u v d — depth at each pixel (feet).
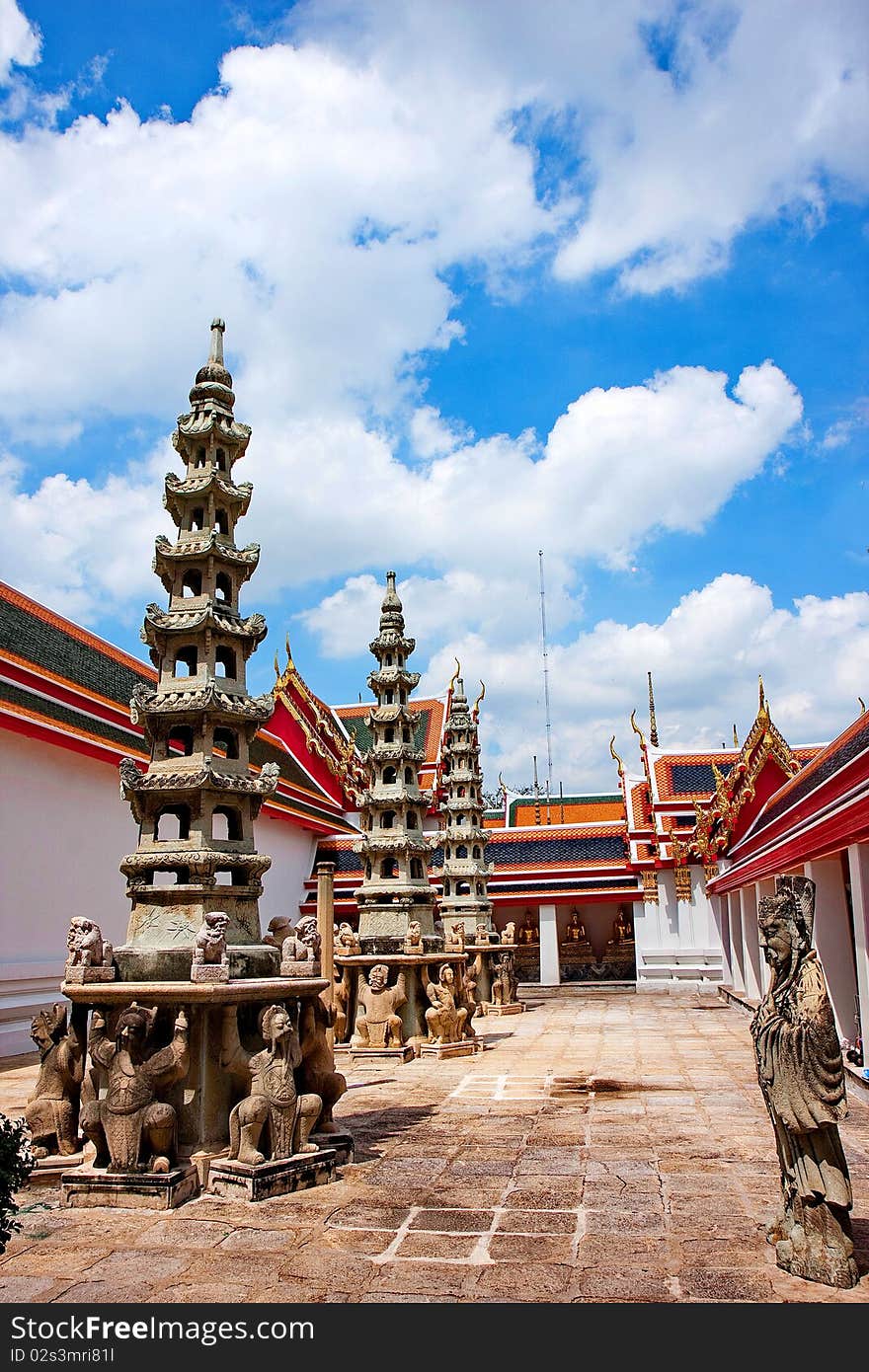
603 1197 31.09
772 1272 24.18
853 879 51.83
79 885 78.02
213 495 41.32
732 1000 101.96
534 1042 73.82
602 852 141.49
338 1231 28.04
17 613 83.97
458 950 85.92
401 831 73.97
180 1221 29.07
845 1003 60.13
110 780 83.46
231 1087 34.17
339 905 127.54
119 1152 30.76
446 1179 33.63
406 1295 23.30
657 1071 57.67
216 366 43.65
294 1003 36.29
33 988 71.26
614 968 145.89
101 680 89.71
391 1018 65.16
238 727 39.86
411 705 152.66
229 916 37.11
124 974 34.65
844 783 51.62
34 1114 34.30
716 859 122.72
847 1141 38.73
